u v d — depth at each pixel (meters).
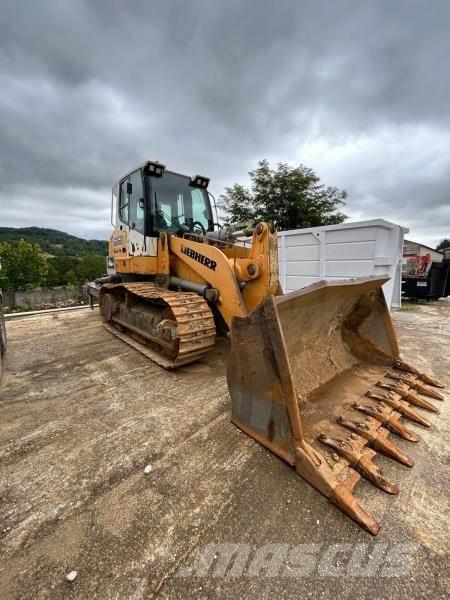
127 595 1.26
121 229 5.22
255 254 3.32
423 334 5.61
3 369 3.87
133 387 3.28
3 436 2.42
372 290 3.02
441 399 2.78
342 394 2.58
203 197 5.12
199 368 3.78
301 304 2.19
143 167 4.33
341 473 1.81
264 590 1.28
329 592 1.26
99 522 1.61
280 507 1.68
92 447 2.26
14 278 25.78
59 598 1.25
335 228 5.26
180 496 1.77
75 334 5.60
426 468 1.97
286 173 13.91
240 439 2.28
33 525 1.60
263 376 2.07
